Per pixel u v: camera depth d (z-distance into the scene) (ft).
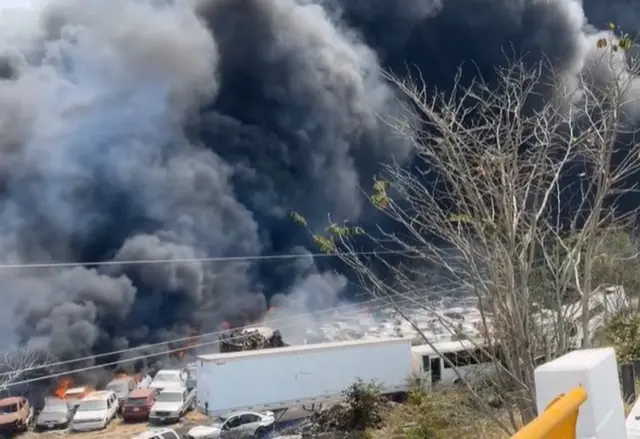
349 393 57.82
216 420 61.36
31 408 68.44
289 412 62.69
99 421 62.95
